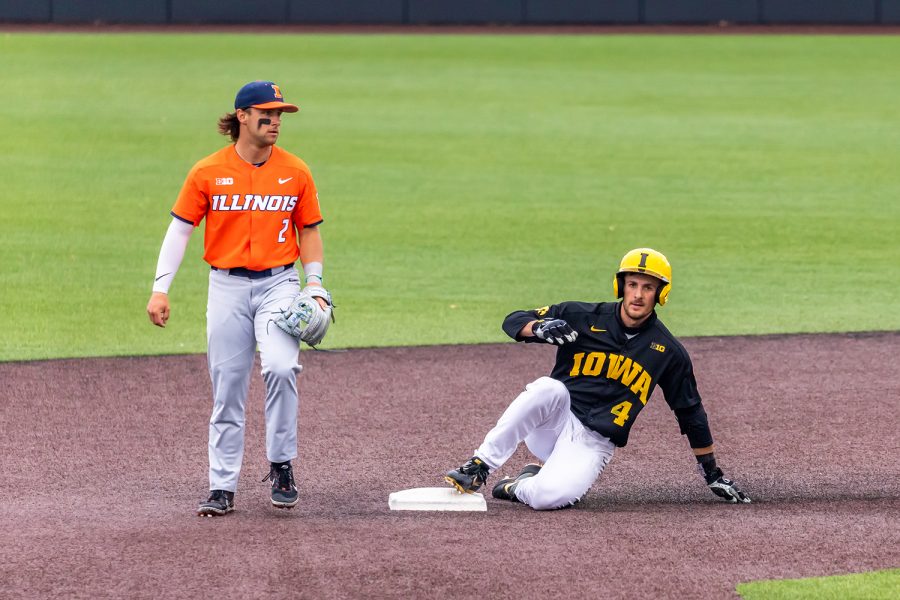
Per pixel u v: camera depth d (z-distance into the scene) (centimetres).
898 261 5116
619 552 2044
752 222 5897
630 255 2344
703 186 6838
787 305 4353
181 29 15338
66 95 9850
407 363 3553
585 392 2409
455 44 14225
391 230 5641
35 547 2047
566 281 4722
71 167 7038
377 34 15212
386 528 2172
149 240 5350
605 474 2647
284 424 2292
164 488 2484
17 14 15562
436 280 4716
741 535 2148
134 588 1866
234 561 1981
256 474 2614
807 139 8488
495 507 2398
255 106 2206
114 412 3036
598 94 10606
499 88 10862
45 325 3966
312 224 2356
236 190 2248
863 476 2625
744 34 15475
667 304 4359
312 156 7588
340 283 4644
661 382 2416
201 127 8512
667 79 11562
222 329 2286
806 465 2702
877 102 10231
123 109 9238
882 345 3791
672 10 16262
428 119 9162
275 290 2289
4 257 4969
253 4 16100
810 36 15225
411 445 2820
